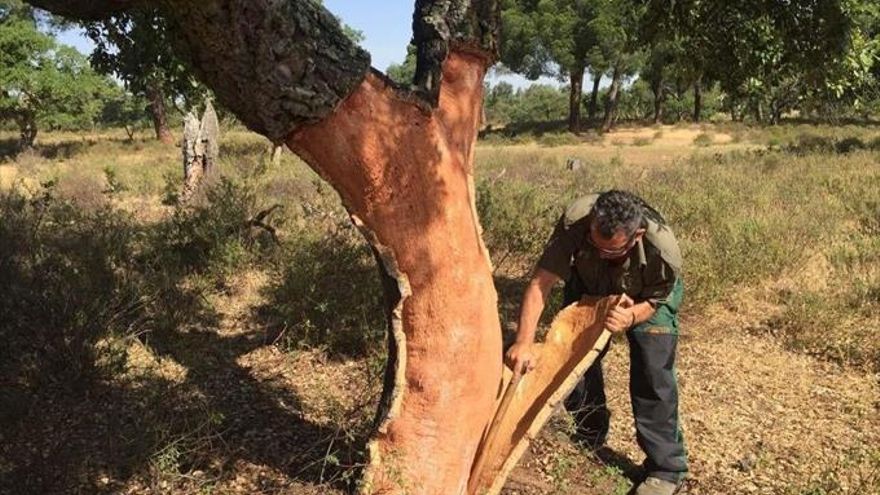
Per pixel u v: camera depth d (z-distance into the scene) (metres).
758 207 10.75
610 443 4.28
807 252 8.39
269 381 4.95
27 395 4.53
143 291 6.22
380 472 3.21
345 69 2.82
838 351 5.77
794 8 5.27
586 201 3.58
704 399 4.96
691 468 4.05
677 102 67.81
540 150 35.22
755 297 7.11
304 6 2.77
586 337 3.55
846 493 3.77
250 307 6.57
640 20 5.80
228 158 19.59
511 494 3.62
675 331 3.71
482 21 3.18
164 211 11.88
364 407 4.16
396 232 3.04
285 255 7.40
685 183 13.80
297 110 2.80
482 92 3.30
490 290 3.24
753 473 4.00
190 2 2.54
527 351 3.41
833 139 27.05
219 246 7.52
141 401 4.52
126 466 3.77
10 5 31.06
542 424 3.17
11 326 5.16
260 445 3.99
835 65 5.35
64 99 33.12
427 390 3.15
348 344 5.49
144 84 4.91
